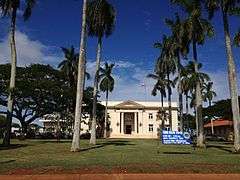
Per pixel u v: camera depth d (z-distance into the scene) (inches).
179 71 1875.0
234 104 962.7
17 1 1274.6
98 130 3127.5
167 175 451.2
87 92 2566.4
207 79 1722.4
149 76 2527.1
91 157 697.0
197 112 1334.9
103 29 1435.8
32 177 434.9
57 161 595.2
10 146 1178.0
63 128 2383.1
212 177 452.8
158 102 3690.9
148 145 1358.3
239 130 941.8
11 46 1278.3
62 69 2388.0
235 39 972.6
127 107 3654.0
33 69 2214.6
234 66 978.7
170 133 880.3
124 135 3351.4
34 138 2402.8
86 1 1002.1
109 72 2829.7
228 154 848.3
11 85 1268.5
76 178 439.8
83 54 973.8
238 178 453.7
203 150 1035.9
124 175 447.8
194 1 1304.1
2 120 1648.6
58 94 2187.5
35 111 2240.4
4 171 474.0
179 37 1401.3
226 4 994.7
